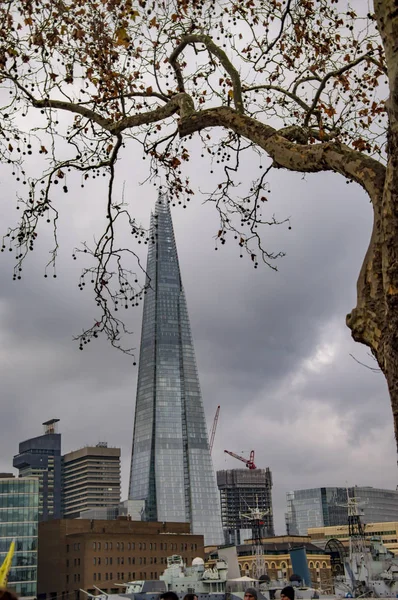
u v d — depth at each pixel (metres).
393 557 137.50
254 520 167.50
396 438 8.56
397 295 8.74
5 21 15.75
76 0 15.98
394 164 8.88
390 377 8.70
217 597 118.25
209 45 14.31
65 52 16.28
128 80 16.53
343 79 15.98
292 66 16.66
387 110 9.05
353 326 9.70
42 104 15.77
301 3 16.30
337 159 10.98
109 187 15.80
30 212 15.92
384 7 9.06
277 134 12.41
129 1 14.47
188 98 14.35
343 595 123.25
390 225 8.95
